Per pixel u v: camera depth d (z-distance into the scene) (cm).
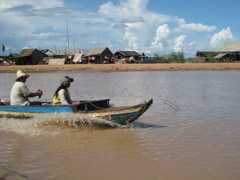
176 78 2400
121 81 2203
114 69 3853
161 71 3581
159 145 623
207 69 3681
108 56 6738
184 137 674
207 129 738
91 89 1681
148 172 484
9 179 464
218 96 1300
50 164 528
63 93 855
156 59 6662
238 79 2184
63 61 6066
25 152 595
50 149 615
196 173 473
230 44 6562
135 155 566
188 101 1177
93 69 3947
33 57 6550
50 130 786
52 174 484
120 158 552
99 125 799
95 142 661
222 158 534
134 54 7044
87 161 541
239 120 824
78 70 3934
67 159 552
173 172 480
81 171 495
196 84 1858
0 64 6812
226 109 994
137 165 515
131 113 764
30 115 850
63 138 700
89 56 6712
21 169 505
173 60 6206
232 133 695
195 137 671
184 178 457
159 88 1664
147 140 663
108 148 614
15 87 890
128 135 712
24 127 822
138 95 1383
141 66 4162
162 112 970
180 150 585
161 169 494
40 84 2088
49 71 3922
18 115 877
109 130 770
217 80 2128
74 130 778
